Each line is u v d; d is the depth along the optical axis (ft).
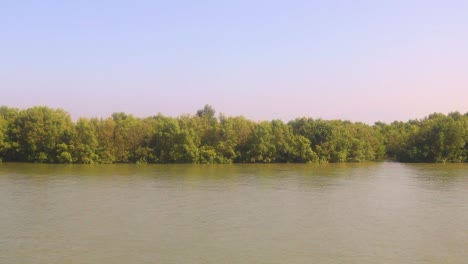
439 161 467.52
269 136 453.99
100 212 177.37
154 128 437.99
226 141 446.19
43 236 140.67
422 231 151.74
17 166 366.84
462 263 118.52
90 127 409.28
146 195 220.02
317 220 167.84
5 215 170.40
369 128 510.99
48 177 289.12
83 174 310.86
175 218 168.35
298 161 461.78
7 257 119.65
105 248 128.47
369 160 496.64
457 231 152.15
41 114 409.69
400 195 228.02
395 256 123.95
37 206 188.14
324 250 128.88
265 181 284.00
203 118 466.70
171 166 395.55
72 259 118.42
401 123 633.20
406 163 460.96
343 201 208.95
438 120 490.90
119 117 475.31
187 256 121.90
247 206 193.88
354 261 119.34
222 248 129.59
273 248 130.21
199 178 296.92
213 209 186.19
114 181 273.75
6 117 426.10
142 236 141.90
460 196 225.56
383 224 162.09
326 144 464.24
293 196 222.48
